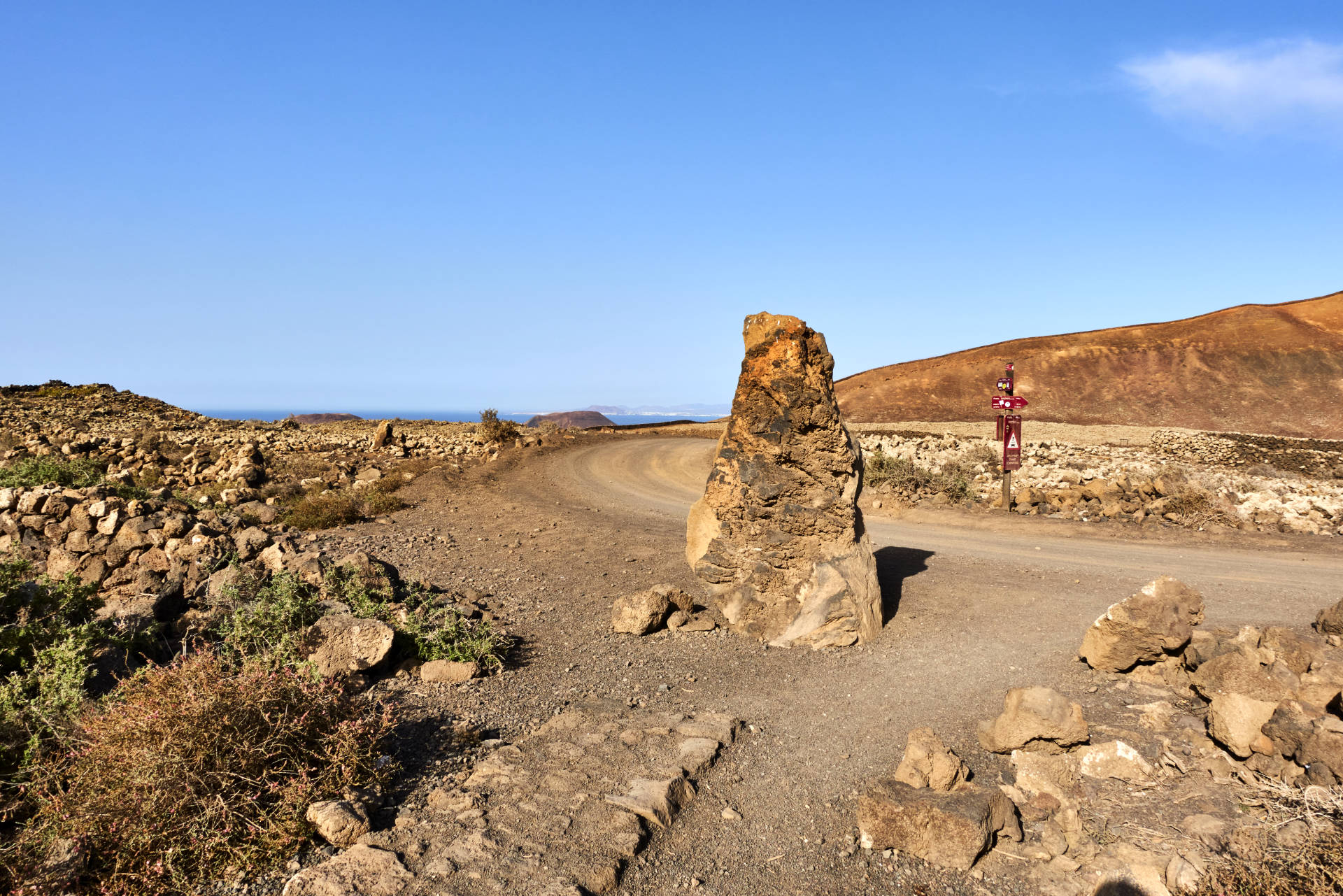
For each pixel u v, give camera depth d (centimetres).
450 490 2345
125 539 1096
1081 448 3922
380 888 432
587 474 2880
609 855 468
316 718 557
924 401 10206
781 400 977
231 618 862
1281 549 1473
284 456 2844
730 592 1005
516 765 594
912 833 486
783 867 475
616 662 876
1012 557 1430
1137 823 509
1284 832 455
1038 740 592
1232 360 10144
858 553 972
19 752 545
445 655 839
